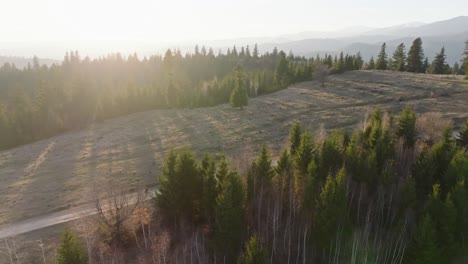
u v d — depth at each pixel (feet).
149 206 117.29
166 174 104.01
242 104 245.04
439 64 351.87
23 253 99.45
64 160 182.60
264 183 105.81
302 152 113.50
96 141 213.66
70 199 133.08
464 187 90.07
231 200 87.30
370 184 104.94
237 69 263.90
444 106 193.57
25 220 120.16
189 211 104.22
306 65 346.54
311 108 223.92
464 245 85.35
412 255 79.71
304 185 100.53
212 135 191.93
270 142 170.71
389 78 290.76
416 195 98.78
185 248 92.32
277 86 315.78
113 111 277.03
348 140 135.23
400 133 133.28
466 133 126.41
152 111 278.87
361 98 234.38
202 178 105.50
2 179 163.84
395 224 96.17
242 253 79.82
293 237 96.07
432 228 77.30
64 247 73.56
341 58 363.97
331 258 87.45
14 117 252.62
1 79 474.49
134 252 95.91
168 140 194.49
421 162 105.29
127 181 144.05
